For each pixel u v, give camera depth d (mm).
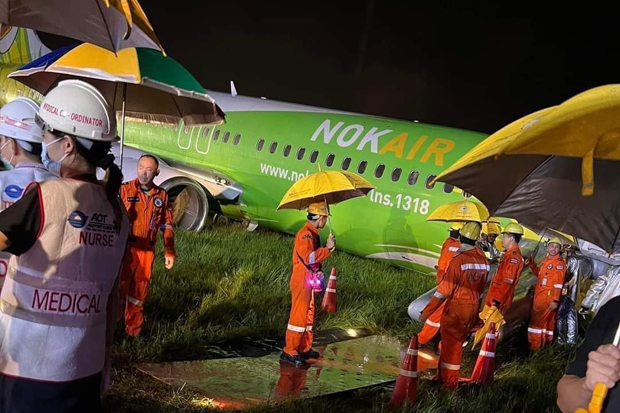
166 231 7496
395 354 8555
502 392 7277
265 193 14570
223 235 13852
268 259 11523
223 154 15414
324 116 14500
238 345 8023
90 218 3324
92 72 6172
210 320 8500
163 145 16688
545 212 3301
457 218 7316
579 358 2896
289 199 7844
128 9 3371
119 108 7578
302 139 14164
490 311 7691
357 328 9406
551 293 8953
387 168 12469
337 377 7488
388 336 9227
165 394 6434
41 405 3229
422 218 11828
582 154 2330
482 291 7270
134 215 7105
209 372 7125
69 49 6410
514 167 3064
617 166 3129
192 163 16016
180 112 7465
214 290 9680
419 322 9500
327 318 9469
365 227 12672
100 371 3451
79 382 3314
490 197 3182
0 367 3221
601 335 2854
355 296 10430
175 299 8922
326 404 6562
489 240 10211
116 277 3523
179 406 6137
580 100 2311
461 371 8297
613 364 2600
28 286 3201
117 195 3525
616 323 2818
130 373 6770
